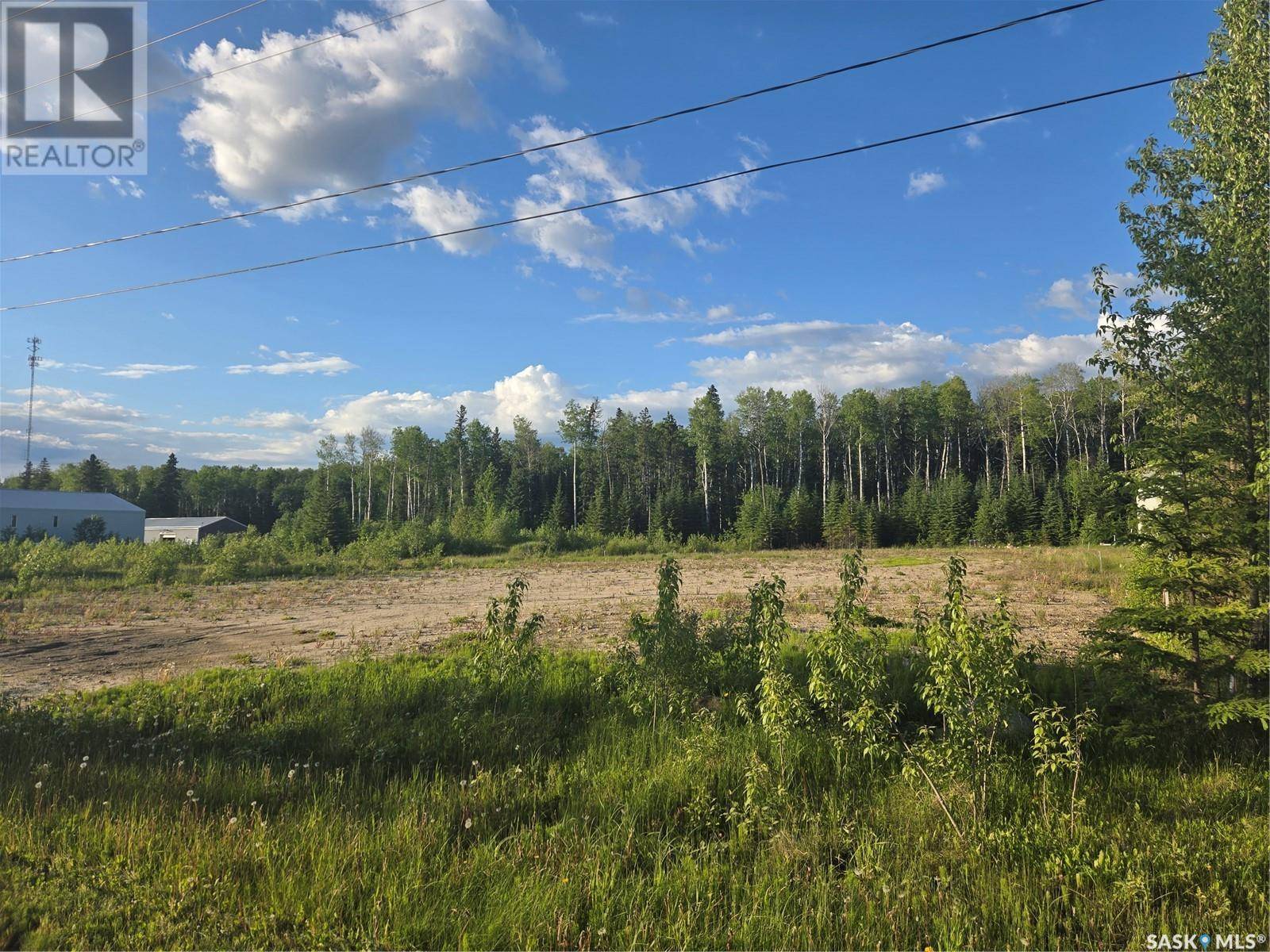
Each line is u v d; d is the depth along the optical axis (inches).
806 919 164.7
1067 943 158.1
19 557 1229.7
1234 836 196.7
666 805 232.5
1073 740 221.6
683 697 316.8
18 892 165.8
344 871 181.8
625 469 3282.5
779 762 248.5
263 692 366.0
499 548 1987.0
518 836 209.3
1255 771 237.9
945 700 227.0
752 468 3309.5
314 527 2043.6
